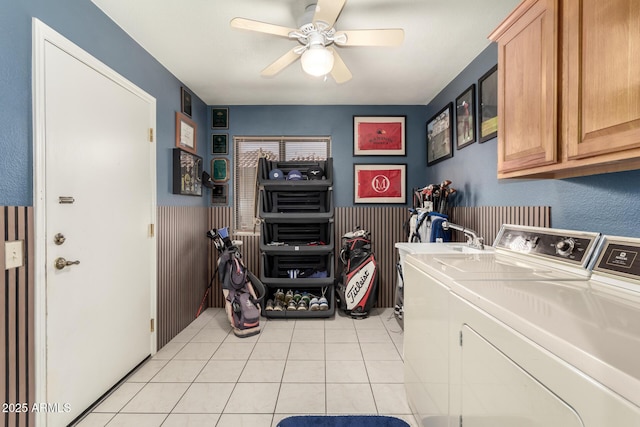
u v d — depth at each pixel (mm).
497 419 841
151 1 1772
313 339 2664
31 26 1375
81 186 1655
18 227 1308
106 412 1703
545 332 668
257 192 3551
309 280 3119
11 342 1275
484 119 2320
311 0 1774
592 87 989
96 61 1765
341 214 3652
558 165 1151
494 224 2178
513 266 1376
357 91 3203
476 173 2451
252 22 1674
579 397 577
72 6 1614
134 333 2150
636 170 1185
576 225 1476
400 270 2885
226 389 1920
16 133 1312
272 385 1960
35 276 1381
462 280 1124
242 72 2732
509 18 1398
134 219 2146
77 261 1577
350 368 2170
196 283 3246
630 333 650
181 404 1771
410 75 2793
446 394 1192
